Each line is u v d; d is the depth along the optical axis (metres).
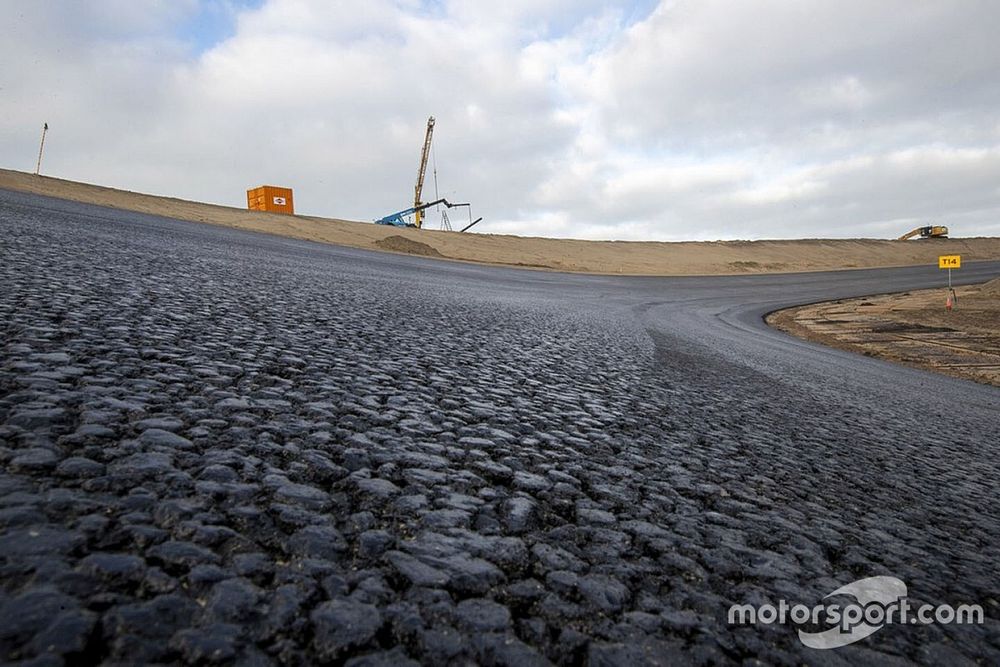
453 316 10.73
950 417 7.96
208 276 9.55
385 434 3.34
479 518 2.38
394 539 2.06
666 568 2.20
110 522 1.80
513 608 1.74
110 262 8.75
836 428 5.88
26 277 6.14
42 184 33.34
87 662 1.20
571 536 2.36
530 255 70.00
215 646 1.33
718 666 1.61
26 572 1.46
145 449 2.46
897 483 4.11
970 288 44.91
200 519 1.93
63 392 2.99
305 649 1.38
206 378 3.80
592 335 11.62
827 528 2.96
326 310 8.27
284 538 1.91
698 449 4.20
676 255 93.06
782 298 42.03
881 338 22.03
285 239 31.69
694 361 9.80
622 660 1.56
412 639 1.49
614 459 3.62
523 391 5.31
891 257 106.25
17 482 1.95
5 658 1.16
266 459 2.62
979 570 2.73
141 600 1.44
